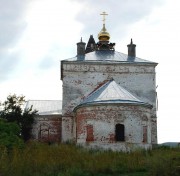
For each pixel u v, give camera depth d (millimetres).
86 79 42406
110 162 24266
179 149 28359
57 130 48438
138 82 42750
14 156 22891
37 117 48625
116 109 34156
